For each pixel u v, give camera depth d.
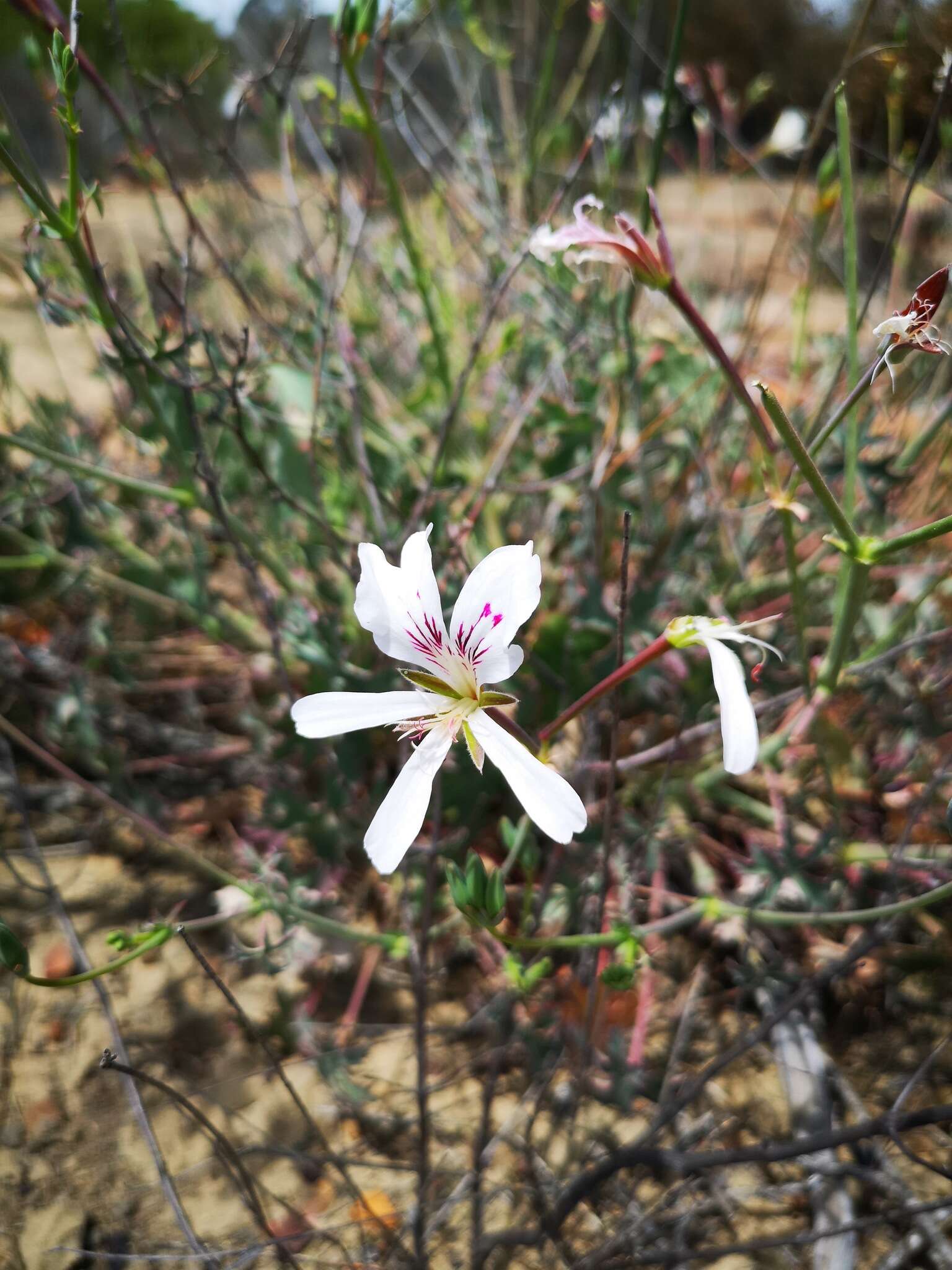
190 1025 0.19
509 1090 0.18
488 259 0.25
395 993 0.19
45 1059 0.18
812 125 0.26
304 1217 0.16
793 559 0.15
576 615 0.21
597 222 0.19
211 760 0.24
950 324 0.24
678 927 0.18
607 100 0.21
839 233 0.34
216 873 0.17
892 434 0.21
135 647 0.25
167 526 0.25
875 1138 0.17
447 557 0.19
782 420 0.12
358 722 0.12
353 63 0.17
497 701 0.12
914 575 0.22
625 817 0.19
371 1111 0.17
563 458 0.24
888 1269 0.15
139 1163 0.17
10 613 0.26
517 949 0.15
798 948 0.20
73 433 0.27
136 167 0.20
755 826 0.22
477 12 0.31
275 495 0.21
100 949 0.20
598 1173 0.14
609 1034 0.17
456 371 0.26
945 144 0.17
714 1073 0.14
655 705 0.22
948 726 0.21
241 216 0.31
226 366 0.20
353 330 0.27
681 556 0.23
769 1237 0.16
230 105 0.22
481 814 0.20
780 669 0.23
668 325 0.30
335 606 0.22
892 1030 0.19
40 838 0.22
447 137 0.27
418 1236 0.14
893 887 0.18
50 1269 0.15
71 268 0.23
